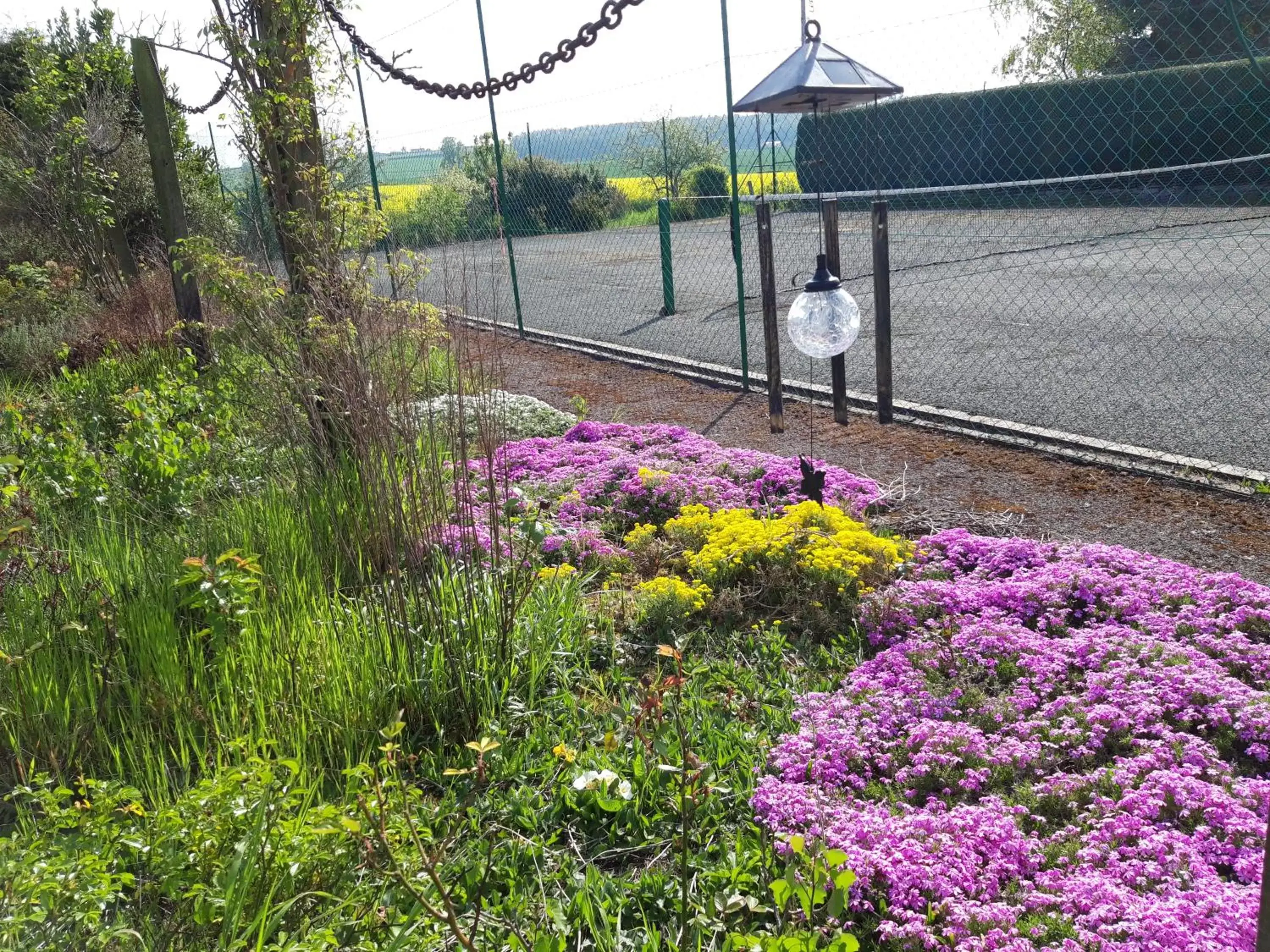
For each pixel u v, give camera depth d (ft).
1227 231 48.14
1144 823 9.72
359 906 8.89
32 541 15.78
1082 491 19.06
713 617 15.28
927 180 52.03
